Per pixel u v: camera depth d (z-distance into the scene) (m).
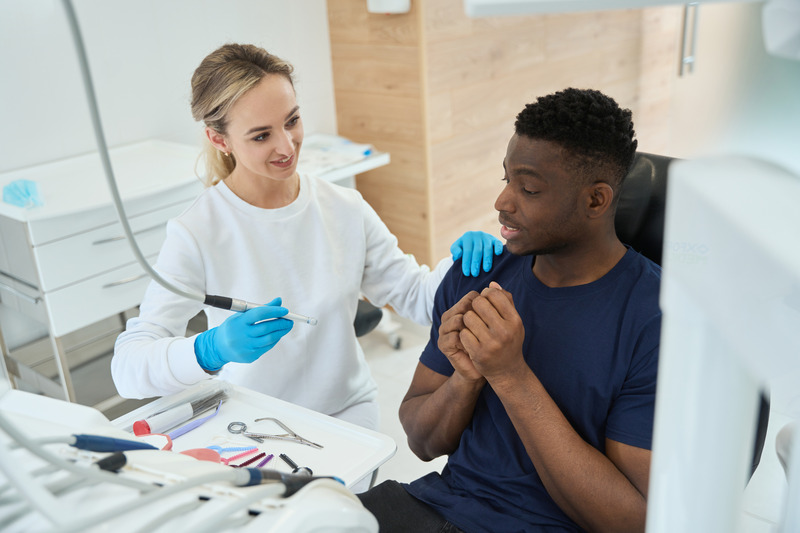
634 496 1.02
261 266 1.59
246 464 1.15
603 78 3.60
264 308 1.31
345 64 3.08
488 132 3.14
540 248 1.11
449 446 1.26
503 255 1.31
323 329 1.67
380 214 3.19
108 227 2.28
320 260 1.65
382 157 2.83
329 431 1.24
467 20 2.86
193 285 1.53
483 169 3.19
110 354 2.88
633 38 3.66
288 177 1.54
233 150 1.53
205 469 0.52
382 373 2.86
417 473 2.29
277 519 0.48
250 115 1.45
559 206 1.06
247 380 1.60
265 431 1.25
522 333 1.05
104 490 0.48
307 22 3.04
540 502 1.11
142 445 0.57
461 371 1.13
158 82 2.78
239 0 2.88
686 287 0.28
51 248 2.17
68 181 2.44
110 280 2.33
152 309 1.50
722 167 0.26
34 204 2.16
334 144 3.02
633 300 1.10
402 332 3.17
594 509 1.03
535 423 1.06
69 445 0.55
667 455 0.32
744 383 0.29
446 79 2.87
